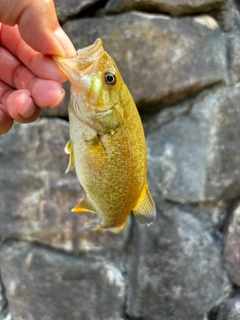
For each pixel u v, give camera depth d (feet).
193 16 0.95
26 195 1.05
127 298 1.08
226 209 1.05
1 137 1.03
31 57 0.69
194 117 0.98
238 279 1.06
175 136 0.99
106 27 0.92
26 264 1.10
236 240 1.04
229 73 0.97
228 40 0.97
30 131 1.01
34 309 1.13
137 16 0.92
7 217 1.08
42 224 1.06
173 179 1.00
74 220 1.05
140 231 1.04
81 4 0.92
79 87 0.60
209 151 0.98
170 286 1.05
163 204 1.02
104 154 0.62
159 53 0.93
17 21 0.64
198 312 1.07
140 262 1.05
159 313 1.07
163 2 0.91
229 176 1.00
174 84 0.94
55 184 1.03
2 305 1.17
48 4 0.62
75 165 0.65
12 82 0.74
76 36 0.93
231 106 0.97
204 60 0.95
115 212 0.68
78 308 1.09
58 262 1.08
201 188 1.00
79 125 0.62
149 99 0.95
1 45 0.72
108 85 0.59
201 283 1.05
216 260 1.05
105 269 1.07
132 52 0.92
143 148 0.64
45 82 0.68
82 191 1.02
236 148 0.98
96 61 0.59
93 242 1.06
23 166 1.04
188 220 1.03
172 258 1.03
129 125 0.61
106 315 1.09
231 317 1.08
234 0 0.96
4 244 1.12
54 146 1.01
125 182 0.64
